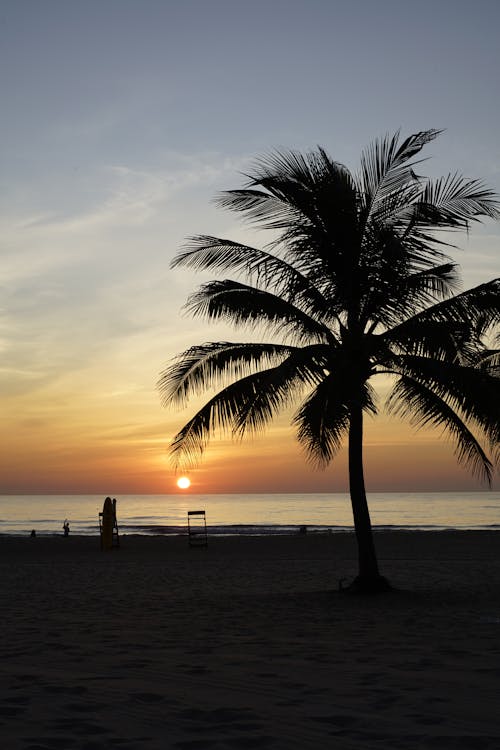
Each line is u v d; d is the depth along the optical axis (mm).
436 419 13789
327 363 13391
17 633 8555
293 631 8750
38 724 4324
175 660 6617
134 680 5664
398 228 13523
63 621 9781
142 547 29391
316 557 23547
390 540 31906
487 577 16844
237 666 6277
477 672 5914
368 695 5078
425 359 13141
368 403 12195
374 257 13078
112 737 4051
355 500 13859
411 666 6219
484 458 13789
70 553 26500
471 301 12805
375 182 13812
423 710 4645
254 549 27500
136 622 9664
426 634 8367
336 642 7777
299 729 4227
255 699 4992
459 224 13164
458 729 4203
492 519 76812
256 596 13273
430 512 96625
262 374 13602
